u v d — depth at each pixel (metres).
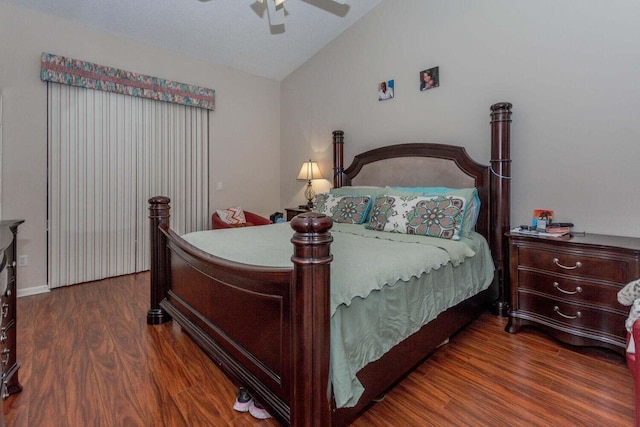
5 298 1.49
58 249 3.28
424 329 1.84
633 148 2.17
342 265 1.55
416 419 1.49
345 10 3.63
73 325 2.42
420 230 2.37
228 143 4.51
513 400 1.61
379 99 3.65
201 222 4.30
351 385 1.28
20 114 3.02
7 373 1.54
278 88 5.01
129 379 1.77
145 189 3.82
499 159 2.60
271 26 3.71
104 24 3.36
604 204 2.29
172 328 2.39
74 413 1.50
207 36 3.76
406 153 3.29
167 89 3.86
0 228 1.46
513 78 2.67
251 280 1.46
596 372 1.84
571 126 2.41
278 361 1.35
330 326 1.21
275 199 5.07
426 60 3.22
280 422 1.29
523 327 2.43
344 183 3.91
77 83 3.26
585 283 2.00
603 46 2.26
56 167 3.23
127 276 3.69
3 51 2.91
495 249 2.66
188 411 1.54
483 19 2.82
